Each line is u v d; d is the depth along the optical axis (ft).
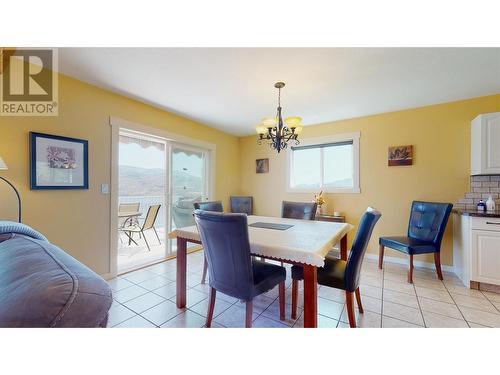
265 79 7.65
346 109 10.53
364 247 5.31
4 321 1.82
